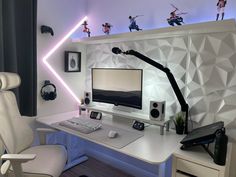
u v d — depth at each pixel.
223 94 1.53
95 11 2.38
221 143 1.12
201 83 1.63
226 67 1.49
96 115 2.05
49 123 1.88
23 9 1.83
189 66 1.68
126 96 1.96
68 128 1.74
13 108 1.57
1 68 1.65
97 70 2.18
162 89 1.87
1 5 1.61
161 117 1.66
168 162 1.77
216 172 1.14
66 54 2.26
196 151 1.31
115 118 2.03
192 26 1.38
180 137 1.58
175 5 1.74
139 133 1.65
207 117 1.62
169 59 1.80
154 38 1.86
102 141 1.45
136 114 1.91
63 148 1.69
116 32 2.20
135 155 1.24
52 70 2.18
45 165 1.38
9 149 1.36
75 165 2.36
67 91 2.36
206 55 1.58
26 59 1.88
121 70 1.98
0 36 1.61
